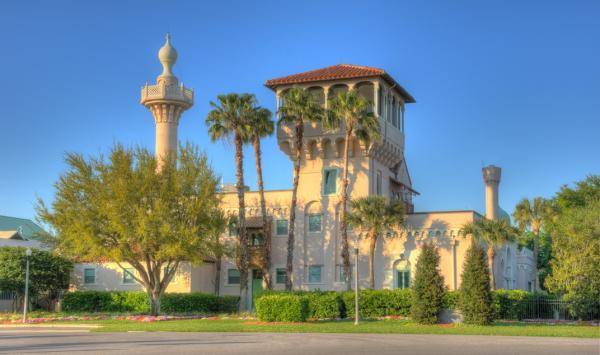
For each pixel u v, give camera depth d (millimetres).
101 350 26109
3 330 41219
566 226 48625
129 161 51094
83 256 53219
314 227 64250
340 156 64062
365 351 25609
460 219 60094
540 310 49625
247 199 66750
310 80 63469
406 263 61188
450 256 59938
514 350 25938
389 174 68062
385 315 49031
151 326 40781
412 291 42250
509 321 45844
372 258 59000
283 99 64562
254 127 60750
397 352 25234
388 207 58844
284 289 64125
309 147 64562
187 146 53219
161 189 50781
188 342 29922
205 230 52344
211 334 35344
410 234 61188
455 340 30953
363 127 60781
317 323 42812
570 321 46219
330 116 60562
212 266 66250
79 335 35219
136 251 52594
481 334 34625
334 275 62875
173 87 70188
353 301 49125
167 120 70438
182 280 62969
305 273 63875
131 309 58812
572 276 45094
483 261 41562
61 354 24656
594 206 51156
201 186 52250
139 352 25266
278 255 64875
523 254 84438
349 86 63125
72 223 50469
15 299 61500
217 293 64938
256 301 45219
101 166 51438
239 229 59812
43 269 60125
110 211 49438
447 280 59625
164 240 49656
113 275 64688
